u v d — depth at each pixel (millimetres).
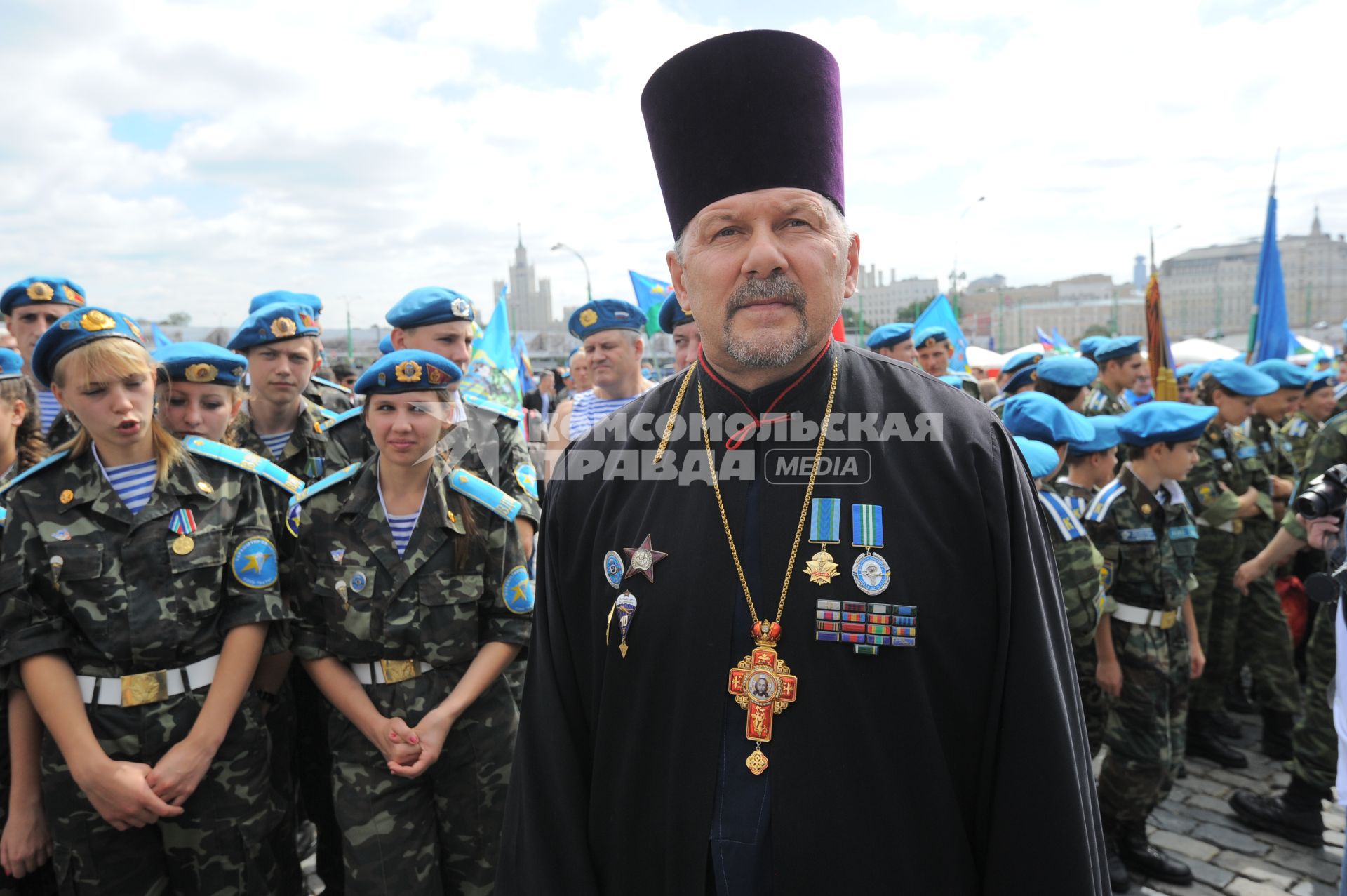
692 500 1469
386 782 2609
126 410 2422
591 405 4566
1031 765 1263
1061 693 1287
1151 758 3457
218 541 2551
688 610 1391
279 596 2643
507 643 2734
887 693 1278
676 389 1651
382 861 2566
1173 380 7551
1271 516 5133
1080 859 1241
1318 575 2523
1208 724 4844
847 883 1254
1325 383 6793
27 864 2539
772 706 1314
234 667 2494
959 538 1328
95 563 2387
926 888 1274
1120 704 3541
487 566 2738
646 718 1422
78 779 2307
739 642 1371
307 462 3812
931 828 1275
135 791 2283
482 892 2719
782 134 1339
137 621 2395
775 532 1384
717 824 1335
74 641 2406
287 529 3023
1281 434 6566
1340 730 2486
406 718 2615
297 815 3906
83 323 2406
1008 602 1306
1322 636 3758
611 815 1476
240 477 2721
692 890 1341
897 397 1459
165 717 2422
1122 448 5383
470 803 2723
